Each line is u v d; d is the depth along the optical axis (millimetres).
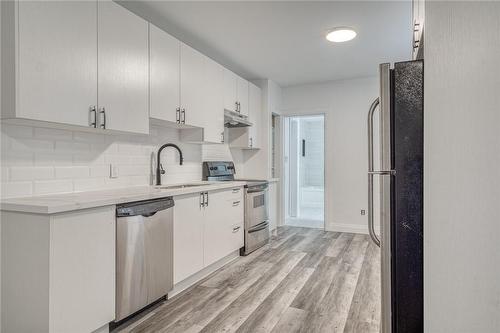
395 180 1331
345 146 4836
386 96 1349
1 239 1670
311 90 5059
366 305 2326
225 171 4105
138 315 2162
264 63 3996
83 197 1911
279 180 5301
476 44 501
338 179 4879
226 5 2500
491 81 455
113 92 2180
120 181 2660
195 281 2783
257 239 3871
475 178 510
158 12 2625
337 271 3066
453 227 605
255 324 2051
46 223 1544
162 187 2848
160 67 2635
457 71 582
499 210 435
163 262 2301
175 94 2816
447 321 640
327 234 4688
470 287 530
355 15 2682
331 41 3248
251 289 2625
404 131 1326
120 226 1938
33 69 1681
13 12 1602
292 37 3162
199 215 2781
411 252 1311
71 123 1888
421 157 1306
